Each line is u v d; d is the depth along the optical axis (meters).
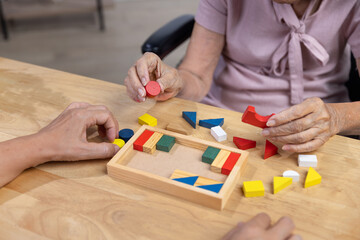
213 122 0.92
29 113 0.97
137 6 3.25
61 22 3.00
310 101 0.85
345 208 0.72
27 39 2.79
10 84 1.08
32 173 0.80
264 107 1.24
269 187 0.77
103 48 2.70
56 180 0.78
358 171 0.80
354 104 0.91
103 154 0.82
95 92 1.05
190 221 0.70
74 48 2.69
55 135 0.81
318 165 0.81
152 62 0.98
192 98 1.18
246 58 1.21
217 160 0.80
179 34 1.29
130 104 1.01
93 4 2.97
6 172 0.75
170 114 0.98
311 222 0.69
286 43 1.11
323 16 1.06
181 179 0.76
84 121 0.83
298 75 1.15
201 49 1.22
